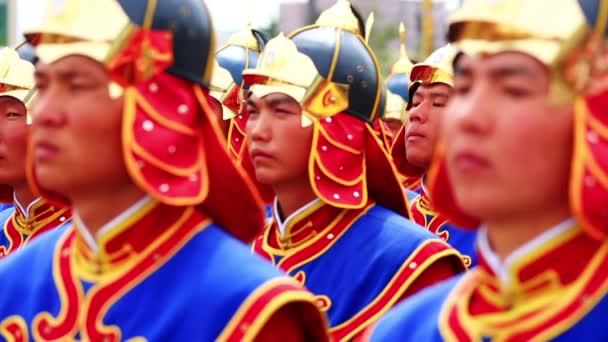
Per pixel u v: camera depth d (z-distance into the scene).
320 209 4.89
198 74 3.22
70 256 3.36
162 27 3.13
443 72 5.77
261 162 4.79
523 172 2.51
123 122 3.05
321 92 4.82
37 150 3.09
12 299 3.46
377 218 4.94
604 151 2.47
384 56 18.77
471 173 2.54
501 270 2.65
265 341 3.14
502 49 2.53
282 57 4.80
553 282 2.58
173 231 3.23
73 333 3.25
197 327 3.11
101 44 3.06
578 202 2.44
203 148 3.23
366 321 4.71
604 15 2.52
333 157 4.84
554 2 2.54
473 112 2.53
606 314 2.53
